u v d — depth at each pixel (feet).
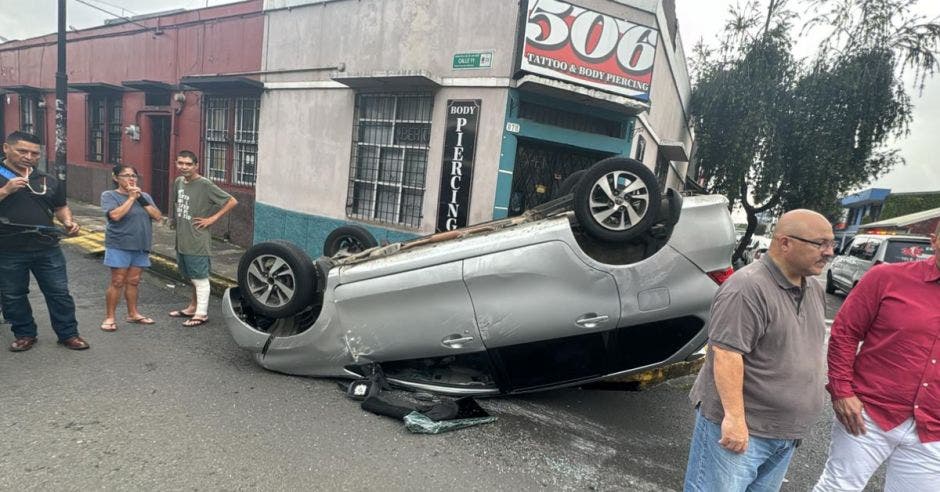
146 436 9.62
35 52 45.55
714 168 38.58
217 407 11.03
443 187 22.04
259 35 28.78
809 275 6.04
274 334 13.37
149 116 35.63
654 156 30.19
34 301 17.63
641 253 11.12
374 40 24.08
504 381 11.65
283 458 9.27
